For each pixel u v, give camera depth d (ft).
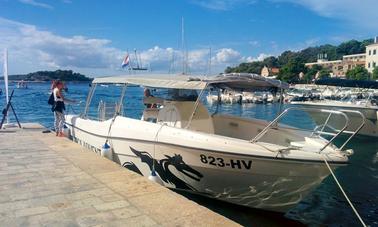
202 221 14.03
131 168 26.05
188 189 23.82
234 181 21.40
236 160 20.27
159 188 18.01
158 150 23.41
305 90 134.00
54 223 13.73
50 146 29.22
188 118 25.25
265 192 21.52
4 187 18.11
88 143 31.24
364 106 51.49
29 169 21.67
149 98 27.99
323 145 21.85
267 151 19.58
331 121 53.57
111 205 15.62
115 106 30.01
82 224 13.64
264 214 23.59
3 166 22.36
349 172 36.14
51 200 16.22
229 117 28.45
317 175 20.07
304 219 24.35
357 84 55.62
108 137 27.73
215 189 22.67
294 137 24.27
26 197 16.61
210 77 22.56
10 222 13.79
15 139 32.63
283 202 22.09
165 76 25.16
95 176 20.15
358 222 24.07
